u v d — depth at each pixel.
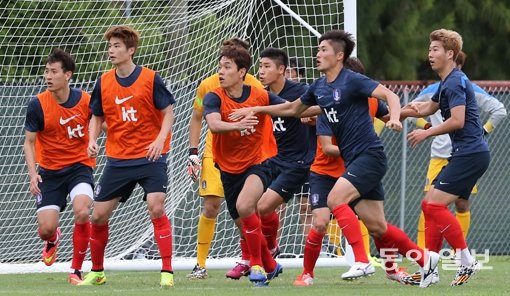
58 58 31.47
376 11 71.38
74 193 31.84
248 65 28.92
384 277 34.03
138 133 29.27
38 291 28.34
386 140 48.66
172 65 41.19
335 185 28.44
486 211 49.88
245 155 29.39
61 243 41.59
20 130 40.09
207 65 41.47
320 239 30.61
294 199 41.22
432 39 29.66
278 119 31.73
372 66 72.19
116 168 29.45
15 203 40.34
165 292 27.19
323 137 29.67
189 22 41.47
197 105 32.69
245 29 41.44
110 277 35.44
